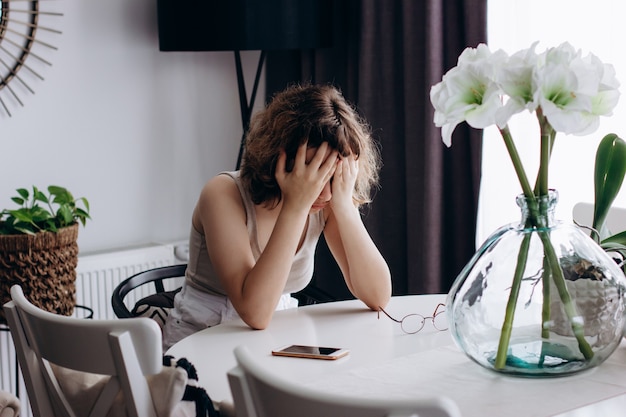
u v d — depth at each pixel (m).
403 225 3.13
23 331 1.52
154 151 3.30
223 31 2.89
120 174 3.23
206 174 3.46
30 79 2.99
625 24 2.40
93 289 3.01
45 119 3.03
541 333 1.32
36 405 1.54
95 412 1.34
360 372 1.43
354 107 3.11
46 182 3.05
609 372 1.37
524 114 2.71
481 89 1.29
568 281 1.30
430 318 1.78
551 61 1.25
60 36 3.04
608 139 1.65
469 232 2.93
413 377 1.38
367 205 3.19
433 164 2.88
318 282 3.44
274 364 1.50
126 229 3.26
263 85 3.56
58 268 2.56
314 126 1.83
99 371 1.32
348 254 1.93
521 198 1.32
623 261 1.53
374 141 3.11
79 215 2.70
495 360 1.34
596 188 1.65
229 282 1.81
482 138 2.79
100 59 3.14
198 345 1.65
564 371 1.33
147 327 1.27
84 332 1.31
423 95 2.93
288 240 1.79
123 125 3.22
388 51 3.04
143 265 3.12
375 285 1.88
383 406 0.91
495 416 1.20
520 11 2.68
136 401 1.29
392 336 1.66
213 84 3.44
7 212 2.57
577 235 1.33
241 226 1.90
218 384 1.42
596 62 1.31
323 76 3.29
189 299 2.10
